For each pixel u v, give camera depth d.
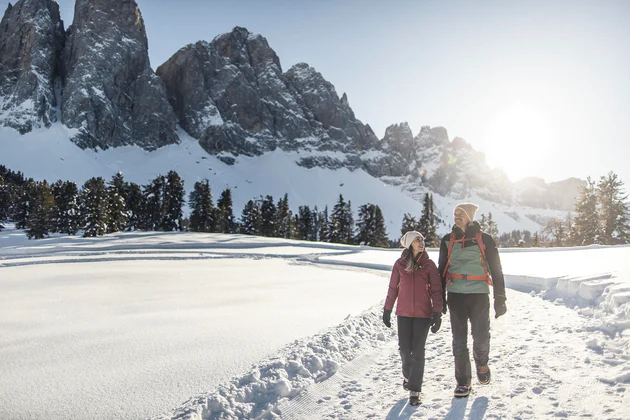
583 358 4.84
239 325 8.10
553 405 3.67
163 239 48.88
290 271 21.17
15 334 7.44
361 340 6.91
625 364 4.36
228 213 86.56
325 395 4.62
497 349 5.85
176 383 4.93
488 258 4.39
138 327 7.96
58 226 78.19
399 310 4.49
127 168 195.75
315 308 10.16
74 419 3.98
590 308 7.31
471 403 3.97
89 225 60.75
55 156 173.88
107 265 23.38
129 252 34.38
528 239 197.25
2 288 13.86
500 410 3.71
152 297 12.02
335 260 28.30
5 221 94.56
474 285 4.33
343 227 86.94
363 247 47.84
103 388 4.79
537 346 5.70
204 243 43.31
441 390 4.50
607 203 54.31
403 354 4.48
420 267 4.48
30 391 4.70
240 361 5.77
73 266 22.55
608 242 53.78
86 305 10.60
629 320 5.60
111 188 70.00
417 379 4.16
